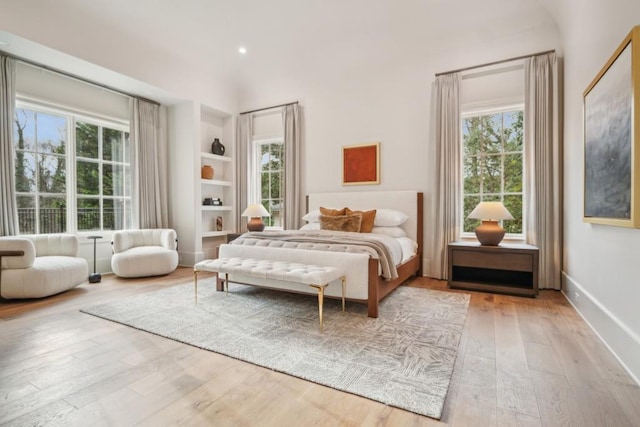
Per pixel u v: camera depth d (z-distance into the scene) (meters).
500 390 1.59
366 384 1.63
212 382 1.67
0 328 2.41
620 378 1.70
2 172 3.49
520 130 4.00
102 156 4.65
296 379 1.69
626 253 1.84
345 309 2.87
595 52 2.39
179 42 4.62
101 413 1.41
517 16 3.69
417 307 2.94
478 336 2.27
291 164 5.31
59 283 3.28
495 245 3.55
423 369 1.78
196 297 3.07
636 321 1.71
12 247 3.07
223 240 5.94
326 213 4.46
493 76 3.99
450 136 4.11
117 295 3.35
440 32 4.10
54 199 4.15
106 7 3.77
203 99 5.30
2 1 3.08
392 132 4.64
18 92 3.72
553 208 3.54
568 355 1.97
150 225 4.99
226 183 5.75
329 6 4.03
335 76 5.05
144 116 4.94
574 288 2.94
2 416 1.39
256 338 2.21
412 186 4.52
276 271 2.56
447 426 1.32
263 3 3.98
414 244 4.29
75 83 4.27
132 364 1.86
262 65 5.35
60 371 1.77
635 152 1.62
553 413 1.40
